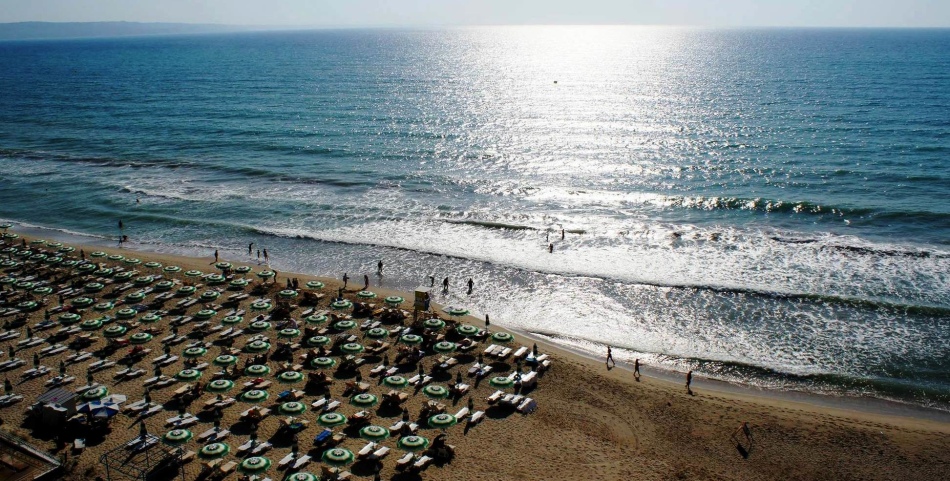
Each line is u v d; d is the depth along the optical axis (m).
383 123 106.94
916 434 29.67
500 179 72.44
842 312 41.28
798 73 173.00
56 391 28.81
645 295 44.38
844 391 33.66
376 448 26.78
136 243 56.59
